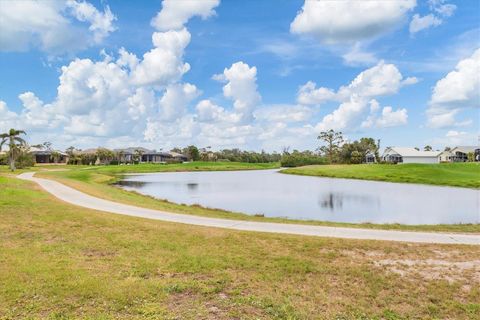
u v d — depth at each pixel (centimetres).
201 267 795
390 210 2292
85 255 857
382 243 1027
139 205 1859
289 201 2773
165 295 638
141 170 8019
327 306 623
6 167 6819
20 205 1542
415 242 1052
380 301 650
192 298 635
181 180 5278
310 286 709
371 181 4997
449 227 1391
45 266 756
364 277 761
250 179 5525
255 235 1109
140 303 604
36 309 570
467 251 958
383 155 10088
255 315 578
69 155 10431
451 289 706
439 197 3033
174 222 1345
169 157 13200
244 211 2219
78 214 1400
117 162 10612
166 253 891
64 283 667
